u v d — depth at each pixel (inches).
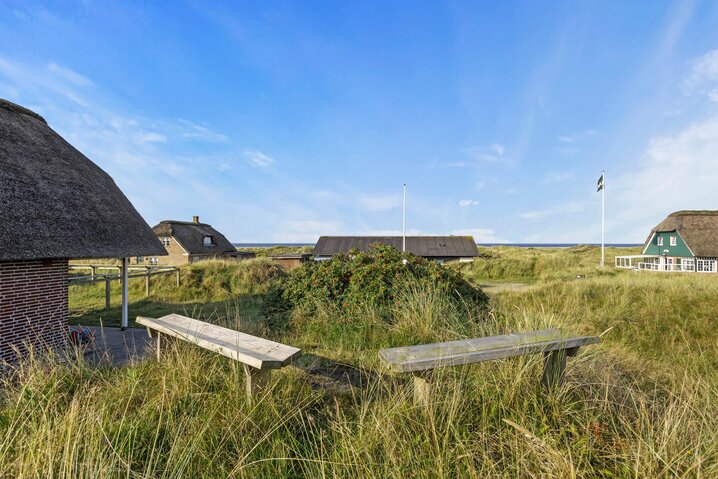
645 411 100.2
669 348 223.1
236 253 1616.6
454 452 87.7
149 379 137.9
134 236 341.1
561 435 94.6
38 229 241.1
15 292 241.6
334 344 197.2
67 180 310.5
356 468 84.4
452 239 1492.4
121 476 86.0
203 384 131.6
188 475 85.6
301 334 225.9
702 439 91.0
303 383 138.5
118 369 164.2
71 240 261.0
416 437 94.5
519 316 207.8
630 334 252.5
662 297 327.3
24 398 121.6
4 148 273.3
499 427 97.2
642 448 85.4
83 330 294.7
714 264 1032.8
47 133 351.6
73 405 104.3
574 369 138.6
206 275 670.5
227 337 153.1
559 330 147.9
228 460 92.5
